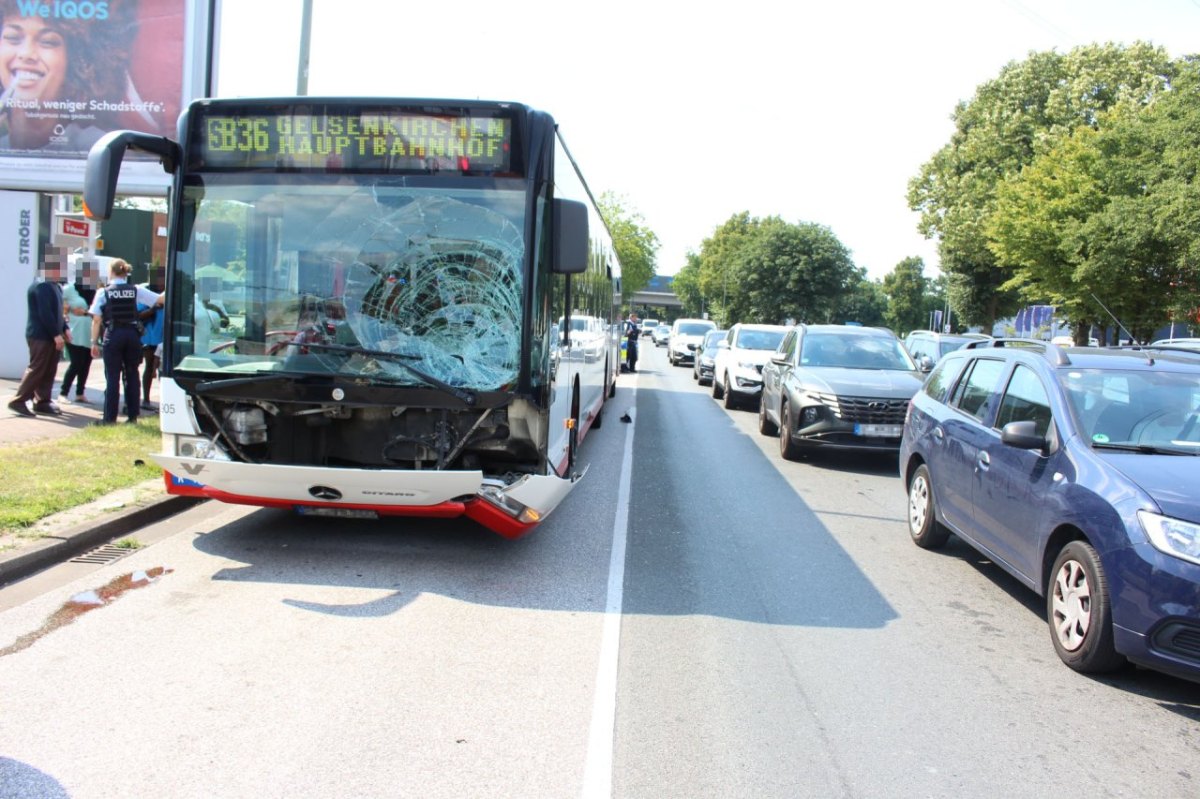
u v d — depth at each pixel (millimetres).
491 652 4750
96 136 13336
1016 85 42188
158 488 7551
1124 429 5332
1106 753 3957
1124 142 25844
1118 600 4523
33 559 5711
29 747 3547
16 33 13266
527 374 5852
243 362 5906
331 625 5031
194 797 3244
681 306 144250
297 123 5926
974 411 6832
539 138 5918
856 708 4305
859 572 6719
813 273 71312
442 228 5875
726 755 3762
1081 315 28328
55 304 10406
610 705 4180
